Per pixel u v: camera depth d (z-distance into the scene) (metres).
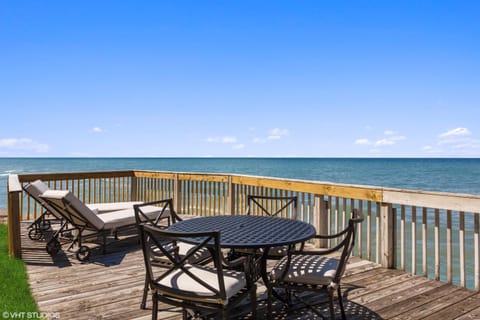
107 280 3.60
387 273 3.82
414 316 2.75
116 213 5.20
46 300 3.04
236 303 2.26
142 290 3.31
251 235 2.64
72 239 5.25
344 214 4.58
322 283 2.45
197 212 7.28
